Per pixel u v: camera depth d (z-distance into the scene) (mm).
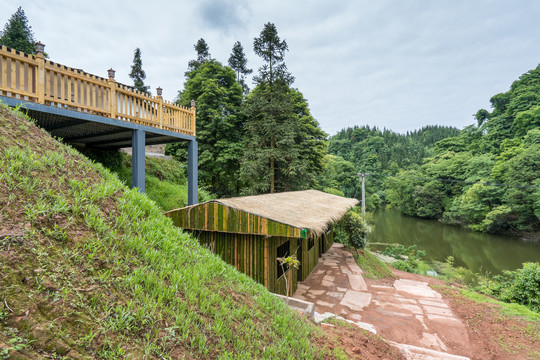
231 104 18500
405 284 8078
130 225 2525
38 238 1672
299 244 7598
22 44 22391
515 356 4355
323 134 19453
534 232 22875
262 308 2822
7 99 4402
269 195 8469
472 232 26438
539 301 6941
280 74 15992
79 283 1583
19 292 1309
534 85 35781
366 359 3135
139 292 1820
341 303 6223
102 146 10094
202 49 26094
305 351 2490
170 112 8008
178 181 13289
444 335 4883
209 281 2586
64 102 5211
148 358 1436
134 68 28844
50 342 1202
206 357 1692
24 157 2312
